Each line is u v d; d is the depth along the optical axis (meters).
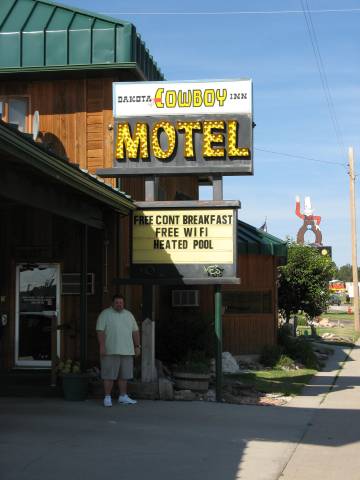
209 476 6.63
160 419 9.53
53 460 7.05
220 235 11.89
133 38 14.61
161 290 17.05
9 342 13.46
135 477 6.51
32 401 10.90
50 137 14.72
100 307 13.16
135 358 13.73
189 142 12.18
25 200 8.64
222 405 10.99
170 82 12.34
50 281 13.60
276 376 15.23
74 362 12.53
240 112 12.14
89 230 13.35
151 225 12.09
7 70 14.61
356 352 23.75
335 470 7.02
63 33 14.68
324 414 10.45
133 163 12.34
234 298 17.62
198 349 14.75
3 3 15.48
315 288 25.75
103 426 8.89
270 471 6.89
